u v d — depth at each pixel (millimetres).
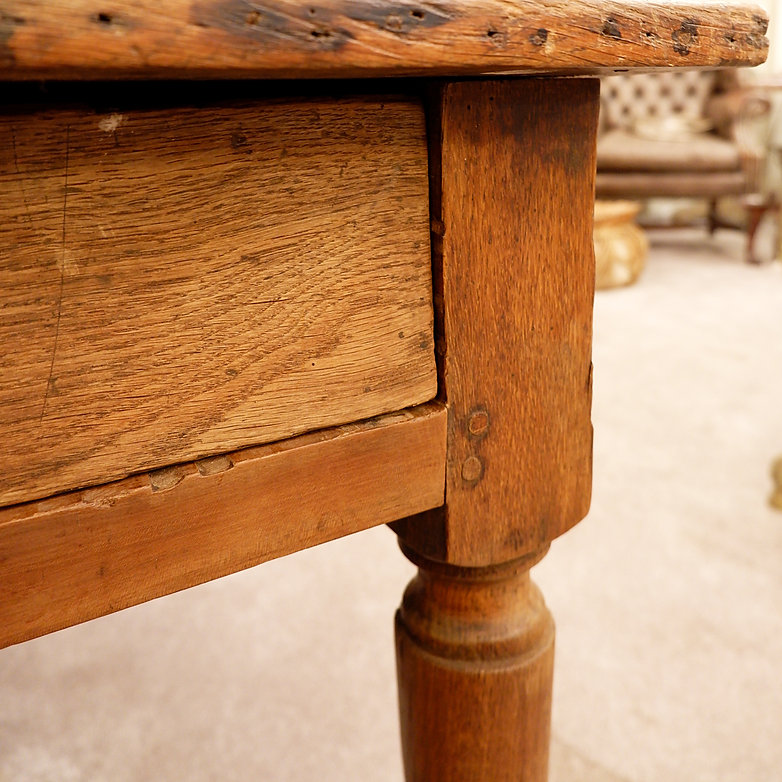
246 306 384
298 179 382
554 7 353
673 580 1439
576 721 1118
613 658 1242
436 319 448
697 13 401
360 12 306
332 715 1147
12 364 338
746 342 2752
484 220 439
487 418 479
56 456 358
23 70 262
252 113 361
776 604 1368
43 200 327
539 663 609
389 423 442
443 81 405
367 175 401
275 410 408
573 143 460
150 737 1108
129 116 335
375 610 1384
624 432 2059
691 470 1854
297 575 1494
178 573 399
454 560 503
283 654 1278
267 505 415
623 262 3443
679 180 3701
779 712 1128
